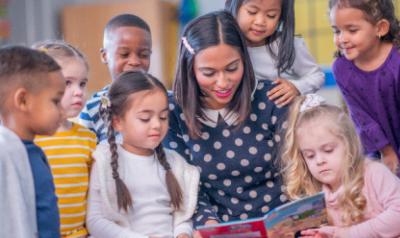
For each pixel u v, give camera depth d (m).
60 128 2.12
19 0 5.30
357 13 2.33
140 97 2.03
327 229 1.94
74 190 2.05
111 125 2.09
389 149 2.51
